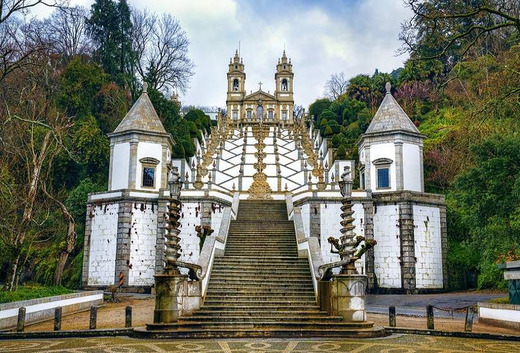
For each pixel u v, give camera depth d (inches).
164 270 632.4
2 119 1095.6
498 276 1101.1
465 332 590.9
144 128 1381.6
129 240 1285.7
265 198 1843.0
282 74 3909.9
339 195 1302.9
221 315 645.3
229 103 3912.4
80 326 669.3
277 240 1003.9
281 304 687.1
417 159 1354.6
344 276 635.5
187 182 1713.8
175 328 592.7
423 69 2610.7
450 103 2204.7
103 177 1755.7
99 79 1962.4
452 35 730.2
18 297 758.5
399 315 823.1
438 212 1317.7
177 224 659.4
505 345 520.7
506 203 925.2
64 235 1521.9
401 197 1283.2
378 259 1280.8
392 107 1400.1
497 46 1428.4
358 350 477.7
